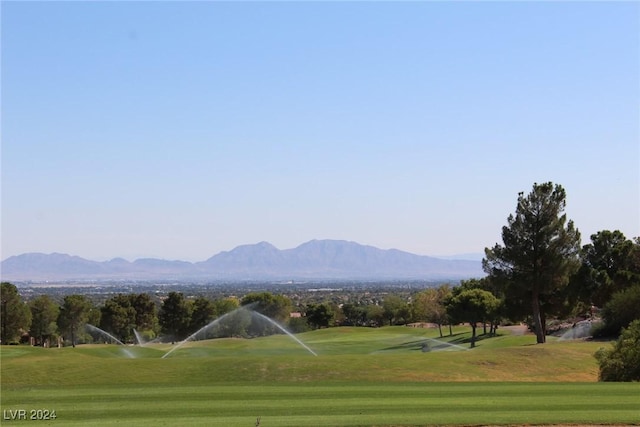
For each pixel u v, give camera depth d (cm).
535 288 5184
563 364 3622
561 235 5088
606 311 5481
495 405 2039
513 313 5894
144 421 1809
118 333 10031
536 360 3675
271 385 2508
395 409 1973
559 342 5041
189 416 1886
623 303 5212
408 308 12875
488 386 2502
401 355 3753
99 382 2956
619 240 6575
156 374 3128
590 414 1884
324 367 3269
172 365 3312
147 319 10500
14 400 2161
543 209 5081
